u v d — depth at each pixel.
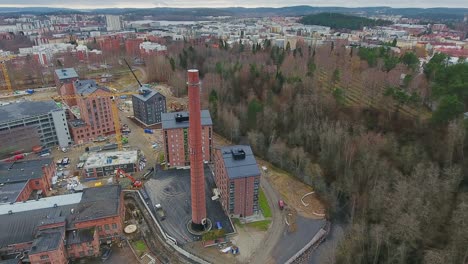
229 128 160.25
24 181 112.19
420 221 83.75
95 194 104.12
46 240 83.81
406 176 105.25
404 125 125.44
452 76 130.38
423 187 92.31
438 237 81.81
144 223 104.06
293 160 134.25
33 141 145.00
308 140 142.00
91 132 158.38
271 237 97.81
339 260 86.69
